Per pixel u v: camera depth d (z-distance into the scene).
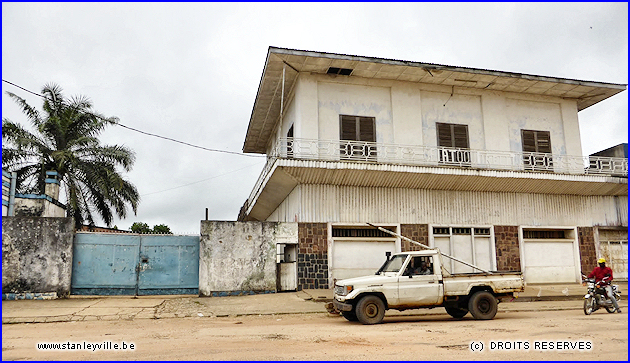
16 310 12.37
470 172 17.22
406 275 10.46
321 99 17.38
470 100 18.92
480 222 18.20
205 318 11.71
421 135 17.91
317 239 16.59
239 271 15.74
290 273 16.38
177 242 15.98
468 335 8.20
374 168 16.41
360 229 17.34
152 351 7.10
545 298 14.89
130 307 13.05
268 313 12.20
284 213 19.78
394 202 17.55
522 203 18.78
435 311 12.62
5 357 6.88
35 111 25.41
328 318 11.54
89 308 12.76
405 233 17.44
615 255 19.41
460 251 17.92
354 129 17.42
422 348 7.02
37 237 14.88
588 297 11.48
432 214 17.80
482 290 10.83
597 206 19.56
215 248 15.72
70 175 24.91
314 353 6.71
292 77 17.61
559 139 19.59
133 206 26.66
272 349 7.07
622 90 18.94
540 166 18.78
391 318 11.37
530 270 18.50
